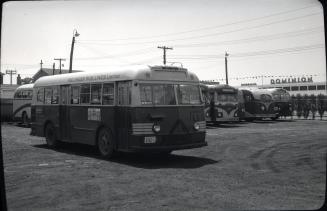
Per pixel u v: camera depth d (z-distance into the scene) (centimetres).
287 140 1505
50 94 1397
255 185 720
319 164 944
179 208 571
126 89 1018
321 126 2280
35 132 1486
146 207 580
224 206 576
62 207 591
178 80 1056
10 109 3059
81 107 1212
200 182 753
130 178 805
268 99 2889
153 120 990
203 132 1088
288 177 791
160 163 1011
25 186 743
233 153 1171
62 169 929
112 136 1069
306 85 5944
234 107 2400
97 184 749
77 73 1267
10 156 1167
